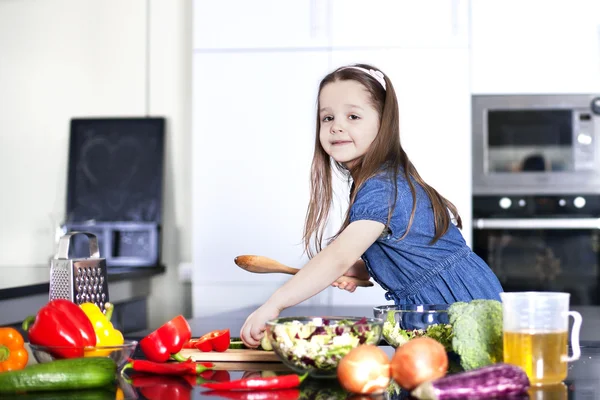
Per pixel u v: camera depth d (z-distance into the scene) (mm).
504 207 3334
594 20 3258
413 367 1016
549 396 1003
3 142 3855
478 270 1724
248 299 2721
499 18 3266
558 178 3314
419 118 3246
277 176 3320
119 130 3729
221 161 3338
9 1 3846
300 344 1141
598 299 3311
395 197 1569
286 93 3312
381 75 1664
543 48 3271
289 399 1018
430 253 1676
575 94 3283
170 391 1079
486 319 1158
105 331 1239
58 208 3816
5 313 2260
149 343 1261
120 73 3809
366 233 1517
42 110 3840
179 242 3746
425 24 3242
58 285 1509
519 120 3307
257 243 3322
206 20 3336
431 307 1395
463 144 3240
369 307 2994
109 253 3637
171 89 3779
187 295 2873
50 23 3842
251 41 3320
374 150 1619
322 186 1736
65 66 3838
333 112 1638
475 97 3305
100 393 1065
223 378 1187
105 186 3705
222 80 3332
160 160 3688
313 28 3291
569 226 3281
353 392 1052
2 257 3824
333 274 1461
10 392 1053
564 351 1093
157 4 3789
